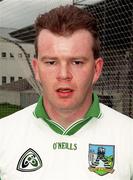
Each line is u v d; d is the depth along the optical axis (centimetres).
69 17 101
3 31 730
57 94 106
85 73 105
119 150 116
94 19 106
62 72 103
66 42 101
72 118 115
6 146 118
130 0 499
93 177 114
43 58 104
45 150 116
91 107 118
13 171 116
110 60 534
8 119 124
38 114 117
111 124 119
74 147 115
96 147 116
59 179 113
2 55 836
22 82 810
